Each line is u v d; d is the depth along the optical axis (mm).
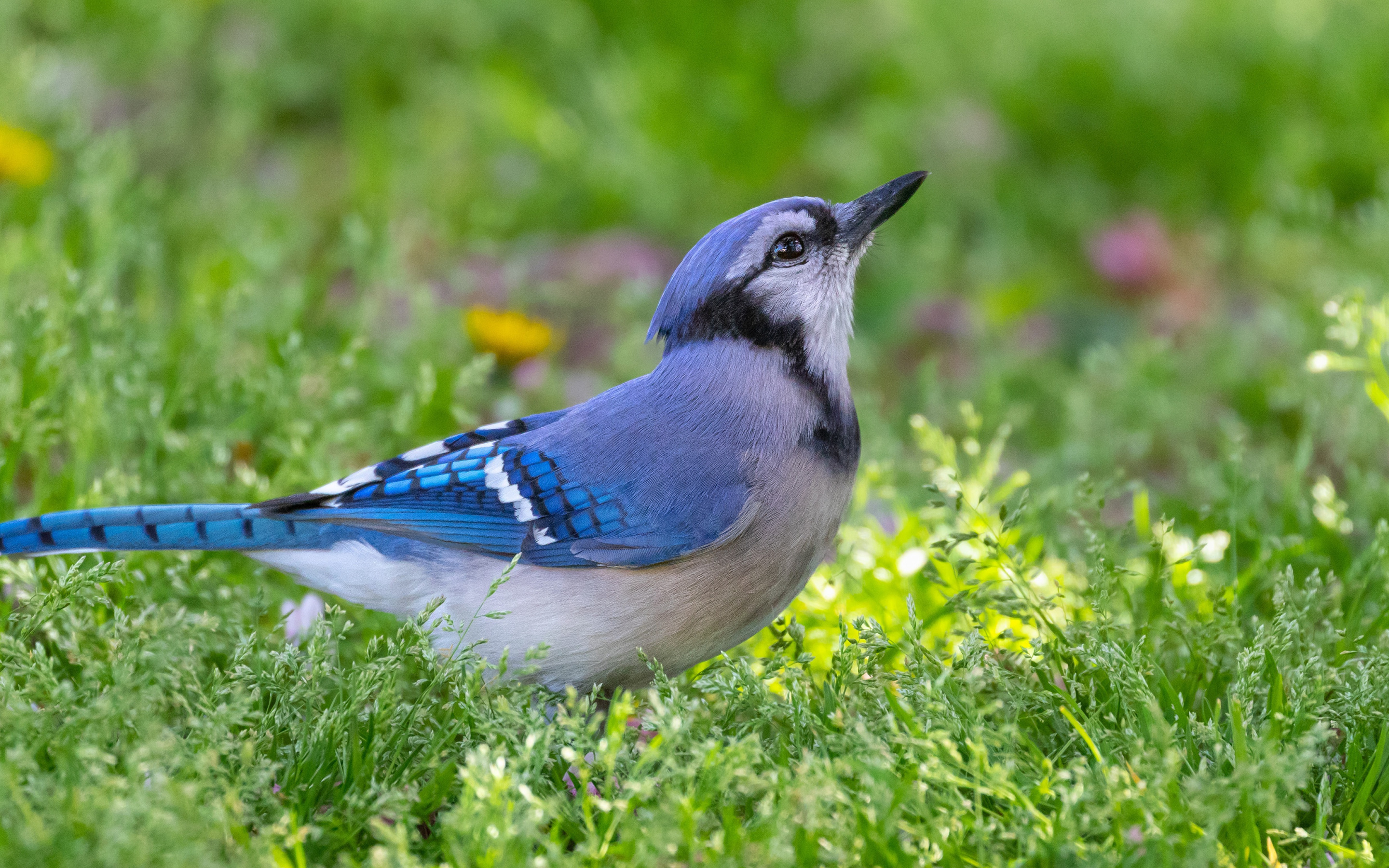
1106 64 16781
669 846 5129
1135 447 10672
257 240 11406
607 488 6934
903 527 8703
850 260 7523
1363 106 16266
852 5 17812
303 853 5379
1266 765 5441
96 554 7742
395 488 7121
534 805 5402
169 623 6160
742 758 5527
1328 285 12148
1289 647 6613
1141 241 14531
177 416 9633
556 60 17234
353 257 11812
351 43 16656
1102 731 6168
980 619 7277
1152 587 7402
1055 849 5352
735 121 16109
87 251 10906
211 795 5504
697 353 7324
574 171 15422
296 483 8828
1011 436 11906
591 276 13766
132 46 15844
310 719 6172
